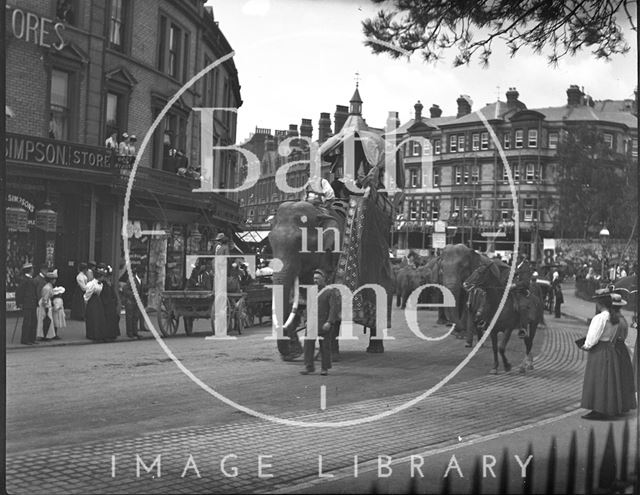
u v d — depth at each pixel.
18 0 21.17
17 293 16.17
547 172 48.72
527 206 48.00
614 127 44.12
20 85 21.56
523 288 13.42
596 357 9.49
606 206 38.75
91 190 22.77
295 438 7.65
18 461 6.51
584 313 29.94
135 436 7.55
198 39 28.58
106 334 16.84
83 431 7.72
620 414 9.61
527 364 13.66
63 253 22.58
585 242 41.28
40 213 21.41
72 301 21.41
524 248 44.81
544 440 8.05
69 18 23.20
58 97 23.20
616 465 6.90
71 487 5.77
